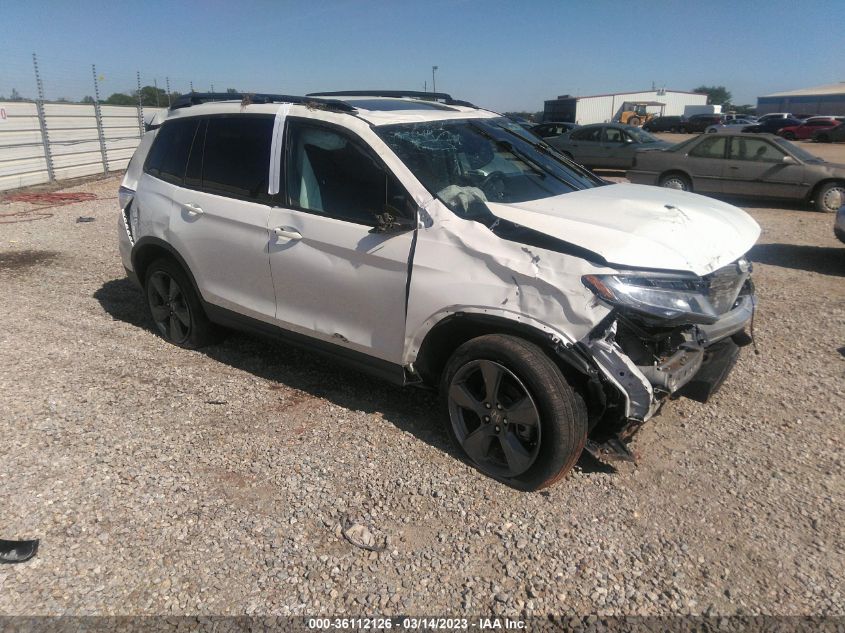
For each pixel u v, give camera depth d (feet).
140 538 9.82
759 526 10.16
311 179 13.17
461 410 11.81
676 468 11.68
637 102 173.17
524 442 11.00
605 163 60.39
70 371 15.51
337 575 9.18
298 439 12.60
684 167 43.80
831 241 31.40
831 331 18.43
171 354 16.70
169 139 16.43
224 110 15.15
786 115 158.10
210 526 10.12
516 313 10.49
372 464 11.77
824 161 40.06
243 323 15.02
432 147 12.75
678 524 10.22
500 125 14.98
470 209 11.46
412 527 10.16
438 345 11.89
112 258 26.73
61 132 57.31
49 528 9.99
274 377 15.35
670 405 13.89
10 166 50.78
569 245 10.31
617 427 10.82
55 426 12.90
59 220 35.70
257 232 13.89
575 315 9.99
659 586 8.99
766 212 40.40
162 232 16.05
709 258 10.91
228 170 14.78
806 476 11.45
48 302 20.79
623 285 9.91
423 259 11.39
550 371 10.23
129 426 12.98
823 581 9.05
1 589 8.80
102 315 19.62
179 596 8.77
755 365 16.06
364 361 12.84
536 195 12.62
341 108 13.10
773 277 24.54
